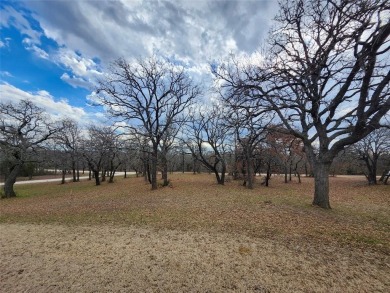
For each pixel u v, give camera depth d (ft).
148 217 32.24
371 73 24.94
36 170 165.99
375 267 16.55
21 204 54.65
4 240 23.95
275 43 31.50
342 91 29.04
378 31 20.95
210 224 27.91
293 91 33.30
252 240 22.18
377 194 61.26
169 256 18.90
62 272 16.56
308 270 16.28
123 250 20.35
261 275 15.74
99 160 109.19
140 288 14.42
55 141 87.20
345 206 40.47
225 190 66.13
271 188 74.43
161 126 77.25
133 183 102.99
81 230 26.76
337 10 22.99
